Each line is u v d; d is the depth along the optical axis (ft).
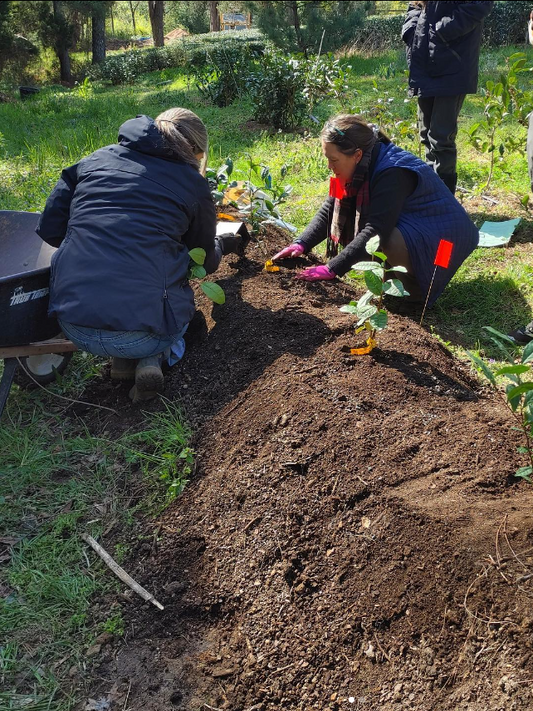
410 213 12.30
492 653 6.31
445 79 15.81
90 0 71.67
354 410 9.18
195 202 10.02
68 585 7.93
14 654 7.20
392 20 51.24
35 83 76.23
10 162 25.52
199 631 7.54
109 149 10.10
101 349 9.64
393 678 6.59
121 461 9.75
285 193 14.39
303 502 8.19
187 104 36.55
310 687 6.77
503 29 47.29
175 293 9.76
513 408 7.74
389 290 9.44
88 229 9.51
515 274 14.19
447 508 7.46
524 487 7.86
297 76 27.22
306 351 10.61
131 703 6.82
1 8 65.92
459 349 11.96
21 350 10.02
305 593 7.47
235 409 9.97
